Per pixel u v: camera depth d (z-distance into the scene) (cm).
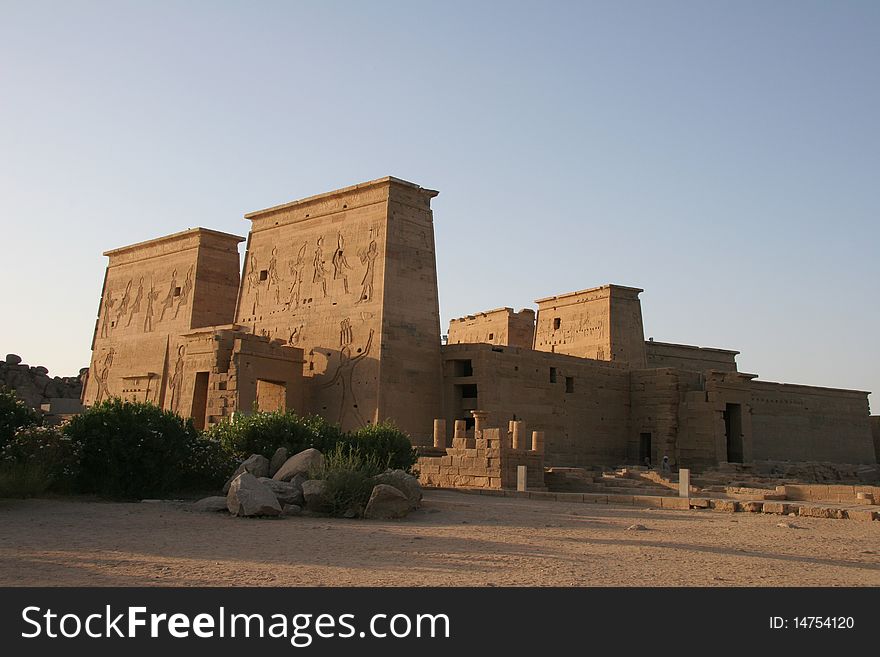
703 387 4912
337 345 4297
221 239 5447
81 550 1252
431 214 4516
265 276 4891
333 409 4203
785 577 1141
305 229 4722
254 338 4109
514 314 5944
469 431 4106
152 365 5338
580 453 4688
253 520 1784
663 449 4769
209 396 4091
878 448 6400
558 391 4628
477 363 4278
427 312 4356
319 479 2027
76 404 5800
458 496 2783
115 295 5891
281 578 1044
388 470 2219
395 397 4091
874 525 2017
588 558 1288
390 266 4219
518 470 2955
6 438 2178
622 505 2559
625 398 5034
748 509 2359
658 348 6525
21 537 1380
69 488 2212
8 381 6200
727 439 4850
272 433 2648
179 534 1494
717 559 1316
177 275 5412
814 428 5647
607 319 5919
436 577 1073
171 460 2316
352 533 1574
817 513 2230
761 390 5369
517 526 1803
